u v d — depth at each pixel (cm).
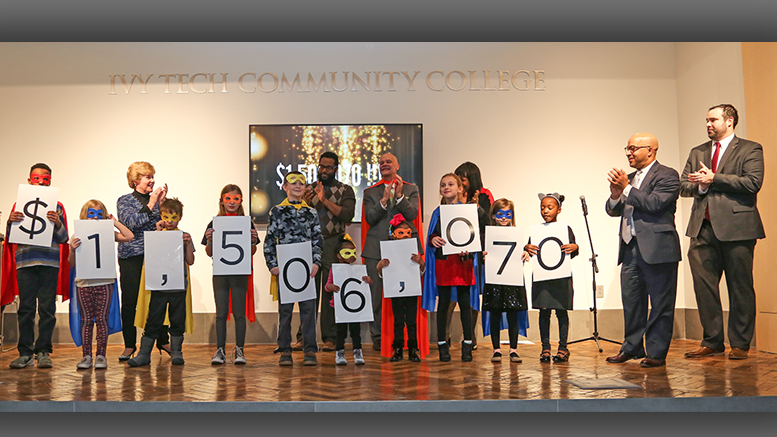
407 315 421
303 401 281
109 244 396
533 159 581
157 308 409
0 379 352
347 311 405
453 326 555
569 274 410
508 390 304
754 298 414
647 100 588
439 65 584
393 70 583
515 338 416
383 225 459
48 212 399
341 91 581
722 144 428
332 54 585
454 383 326
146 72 584
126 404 284
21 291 404
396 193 427
